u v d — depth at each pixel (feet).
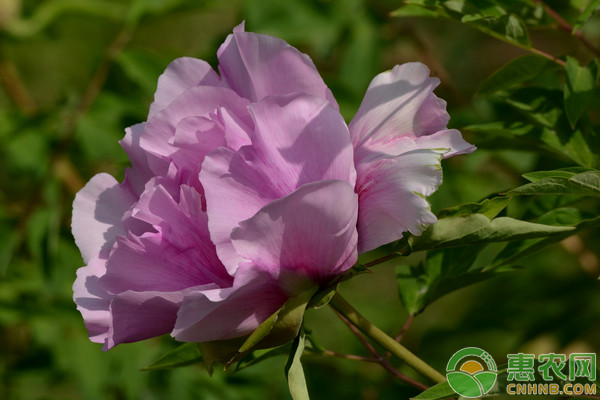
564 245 3.85
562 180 2.60
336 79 3.75
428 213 2.55
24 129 3.93
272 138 2.58
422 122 2.65
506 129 3.03
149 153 2.69
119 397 4.09
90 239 2.74
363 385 4.12
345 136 2.58
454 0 2.93
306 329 2.91
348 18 3.94
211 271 2.60
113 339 2.62
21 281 4.10
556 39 3.96
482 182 4.15
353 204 2.55
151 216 2.61
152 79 3.87
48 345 4.04
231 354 2.62
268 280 2.56
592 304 4.19
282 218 2.53
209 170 2.57
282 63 2.66
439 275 2.99
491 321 4.18
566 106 2.88
